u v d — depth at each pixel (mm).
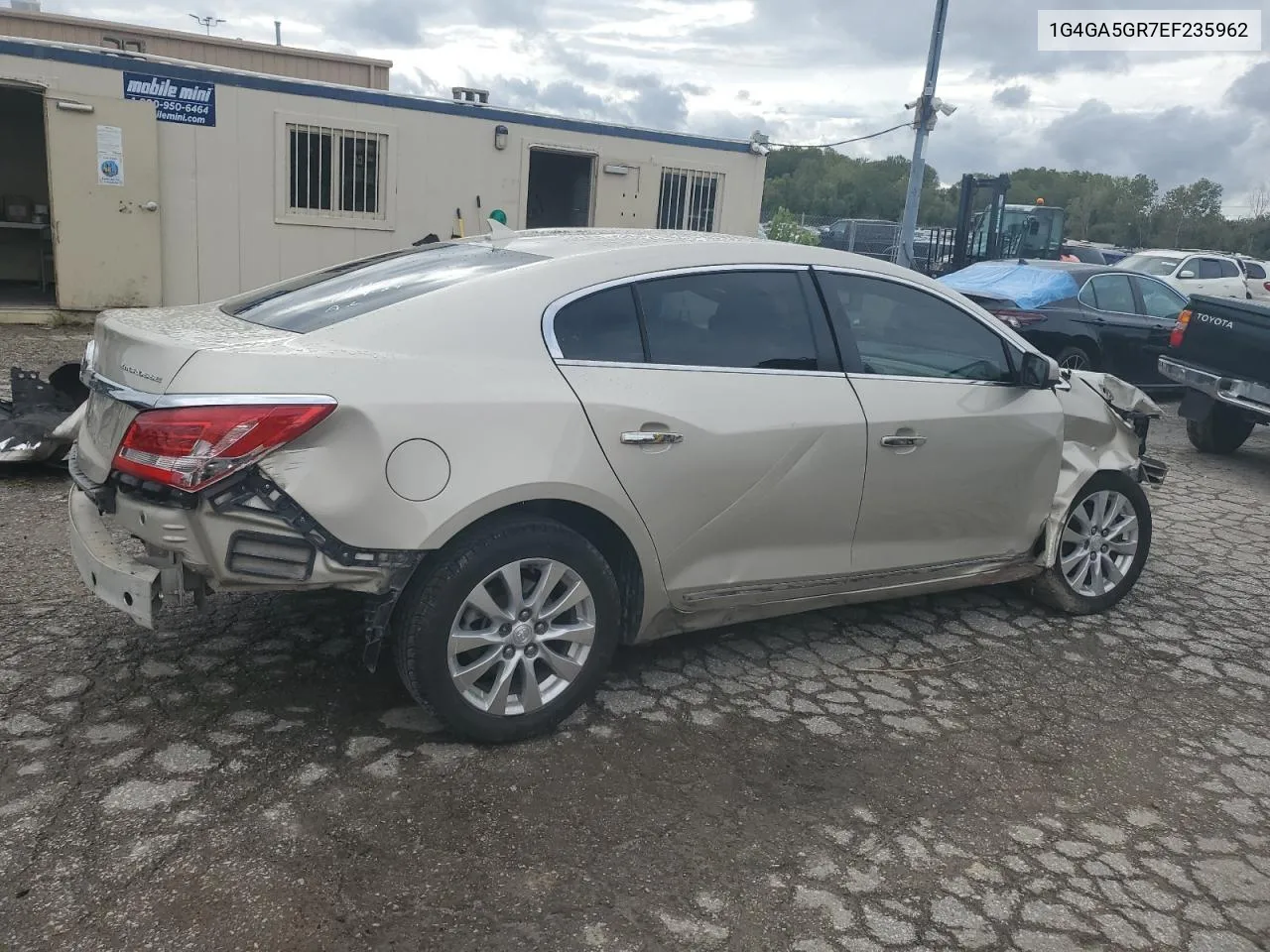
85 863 2645
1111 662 4453
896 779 3373
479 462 3100
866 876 2857
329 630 4082
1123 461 4938
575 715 3625
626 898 2686
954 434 4203
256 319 3453
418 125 13148
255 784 3045
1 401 6070
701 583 3693
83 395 6180
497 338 3260
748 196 16047
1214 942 2693
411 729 3420
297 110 12375
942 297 4328
